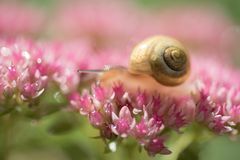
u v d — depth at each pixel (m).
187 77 0.18
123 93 0.17
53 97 0.19
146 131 0.16
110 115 0.17
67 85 0.18
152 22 0.29
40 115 0.18
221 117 0.17
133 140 0.19
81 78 0.19
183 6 0.31
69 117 0.20
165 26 0.28
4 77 0.17
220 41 0.29
